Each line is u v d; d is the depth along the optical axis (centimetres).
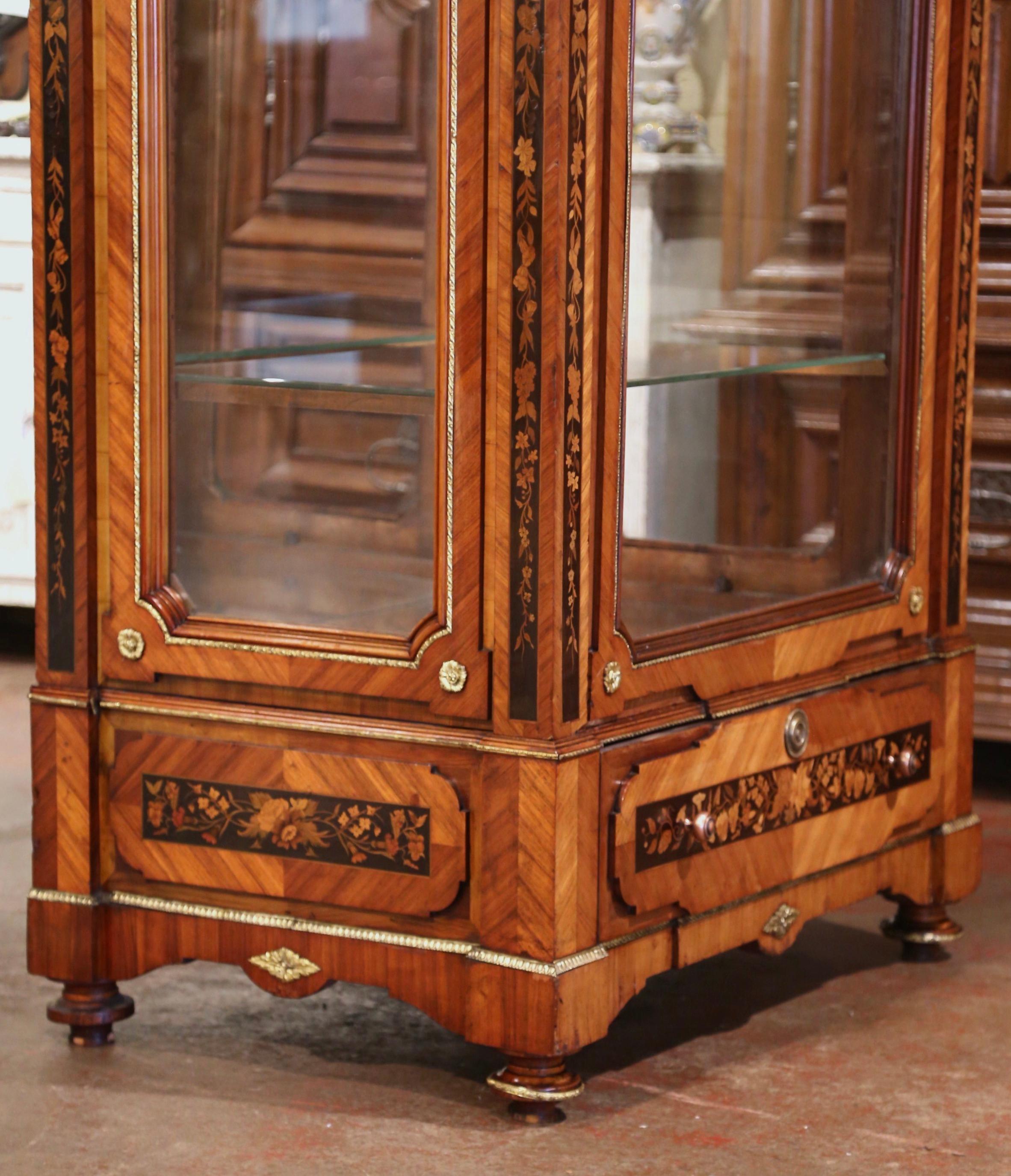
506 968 203
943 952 270
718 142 239
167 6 212
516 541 199
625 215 204
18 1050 228
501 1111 212
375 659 208
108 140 212
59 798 224
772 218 244
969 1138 207
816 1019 243
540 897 201
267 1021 238
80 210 212
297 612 214
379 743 209
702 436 228
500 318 197
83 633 220
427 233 203
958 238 257
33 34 213
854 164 251
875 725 249
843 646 245
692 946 222
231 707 215
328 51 210
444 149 199
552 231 193
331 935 213
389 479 207
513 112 194
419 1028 237
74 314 214
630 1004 248
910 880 261
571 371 197
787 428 244
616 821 207
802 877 238
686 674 218
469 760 205
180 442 218
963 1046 234
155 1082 219
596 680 206
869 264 251
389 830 209
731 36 238
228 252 215
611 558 206
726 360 233
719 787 222
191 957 221
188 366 218
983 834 332
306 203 212
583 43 194
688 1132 207
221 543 217
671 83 225
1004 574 351
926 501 259
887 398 255
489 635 202
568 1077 209
